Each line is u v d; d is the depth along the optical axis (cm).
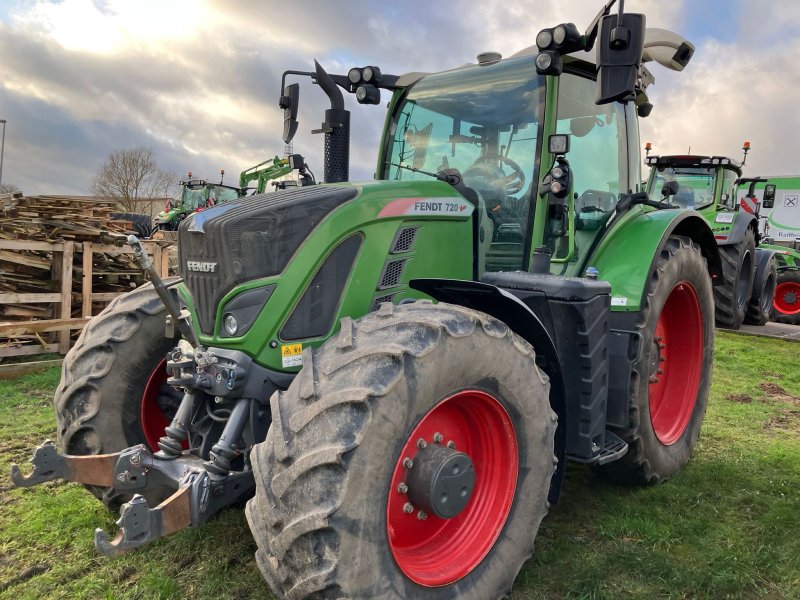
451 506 218
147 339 293
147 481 234
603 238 366
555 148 300
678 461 374
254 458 201
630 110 396
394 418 194
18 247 630
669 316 405
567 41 283
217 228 242
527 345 245
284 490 188
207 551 275
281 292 239
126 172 4122
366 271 258
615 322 333
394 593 198
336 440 186
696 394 400
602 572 266
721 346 803
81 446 287
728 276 925
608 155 377
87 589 248
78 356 292
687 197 988
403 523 221
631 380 324
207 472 220
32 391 530
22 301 625
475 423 242
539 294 283
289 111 364
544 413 248
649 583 263
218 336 243
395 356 199
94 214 773
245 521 300
